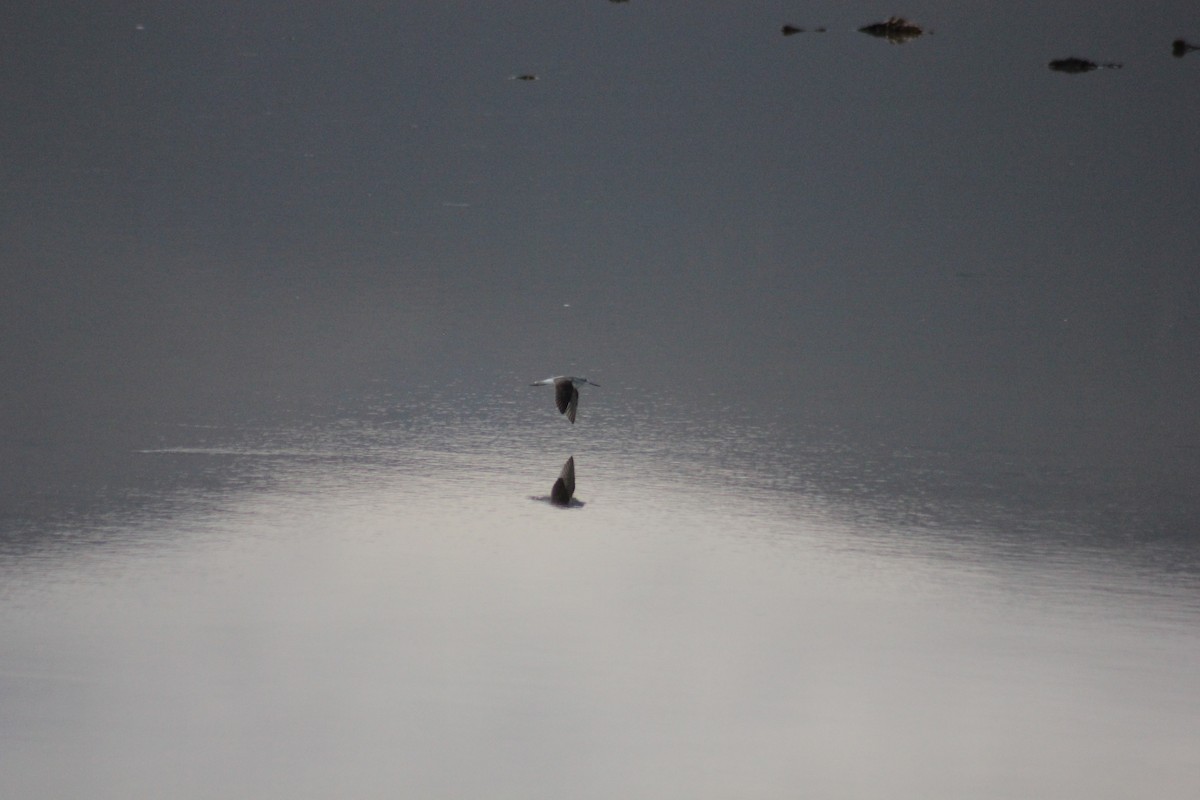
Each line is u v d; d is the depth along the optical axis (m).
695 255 97.19
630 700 37.12
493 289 87.56
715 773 33.16
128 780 32.25
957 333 79.31
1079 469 58.34
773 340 78.06
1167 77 181.62
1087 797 32.22
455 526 51.44
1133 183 120.31
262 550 48.59
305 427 62.56
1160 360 73.94
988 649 41.19
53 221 101.00
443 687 37.75
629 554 48.91
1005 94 170.38
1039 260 95.50
